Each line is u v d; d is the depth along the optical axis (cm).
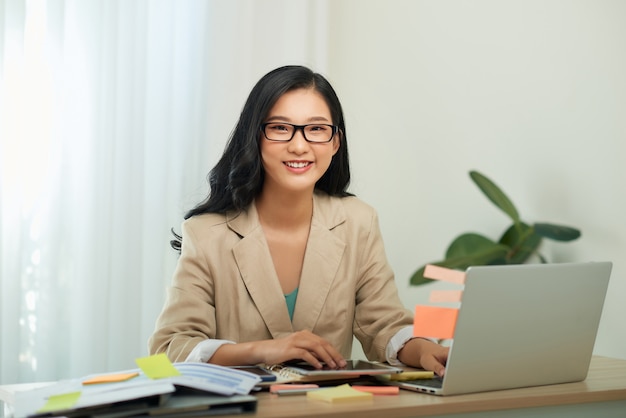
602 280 136
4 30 239
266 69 282
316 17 296
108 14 252
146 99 263
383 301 172
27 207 245
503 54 307
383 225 314
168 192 265
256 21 281
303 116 155
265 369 135
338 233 171
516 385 130
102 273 251
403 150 318
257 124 157
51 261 246
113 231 255
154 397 104
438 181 318
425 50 319
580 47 289
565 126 292
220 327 163
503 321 124
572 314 133
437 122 318
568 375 137
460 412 117
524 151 302
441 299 123
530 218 301
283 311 163
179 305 157
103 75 253
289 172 156
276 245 167
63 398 103
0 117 240
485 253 286
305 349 136
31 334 247
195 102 271
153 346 154
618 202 277
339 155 173
